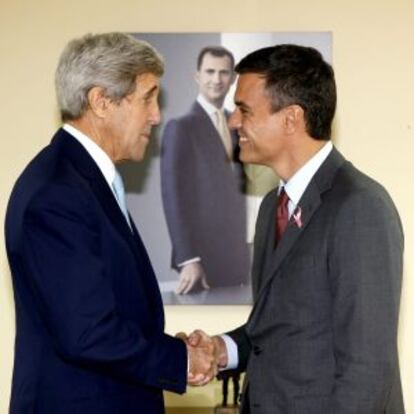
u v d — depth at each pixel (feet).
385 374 5.06
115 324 4.98
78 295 4.83
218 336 6.68
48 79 8.97
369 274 5.08
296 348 5.44
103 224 5.15
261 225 6.37
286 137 5.77
